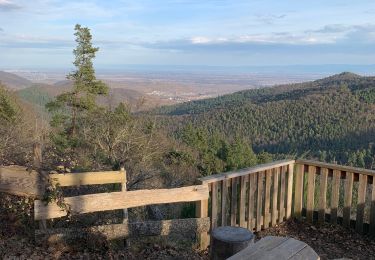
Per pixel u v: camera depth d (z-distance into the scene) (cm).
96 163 1123
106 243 479
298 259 218
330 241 564
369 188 583
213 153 3017
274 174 608
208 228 513
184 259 484
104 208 479
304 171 630
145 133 1411
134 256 479
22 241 482
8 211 529
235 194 551
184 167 2019
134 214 741
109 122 1273
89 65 2547
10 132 982
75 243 473
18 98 2345
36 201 466
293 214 640
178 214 741
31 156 666
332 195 604
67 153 976
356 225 581
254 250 226
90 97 2397
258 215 588
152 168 1316
